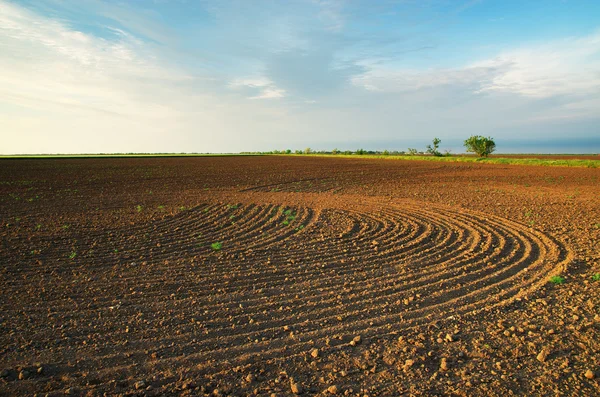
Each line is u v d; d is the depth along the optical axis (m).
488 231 10.38
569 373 4.01
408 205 15.05
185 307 5.84
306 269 7.53
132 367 4.30
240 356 4.49
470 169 35.62
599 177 25.94
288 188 22.08
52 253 8.84
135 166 45.34
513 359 4.31
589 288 6.22
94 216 13.34
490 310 5.53
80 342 4.84
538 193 18.28
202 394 3.84
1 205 15.95
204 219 12.62
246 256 8.49
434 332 4.96
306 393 3.82
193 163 52.91
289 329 5.10
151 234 10.64
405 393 3.78
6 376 4.14
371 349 4.59
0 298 6.23
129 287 6.69
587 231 10.12
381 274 7.17
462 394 3.73
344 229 10.88
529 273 7.05
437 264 7.70
